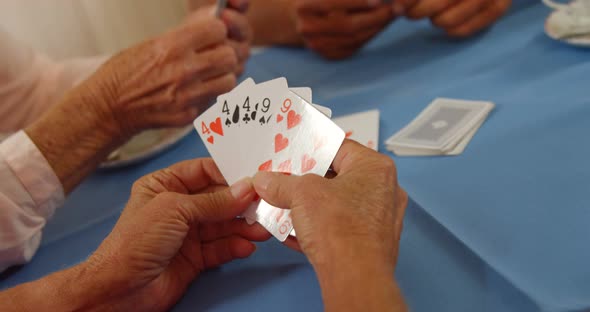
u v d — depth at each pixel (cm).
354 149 66
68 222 99
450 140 88
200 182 81
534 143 81
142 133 120
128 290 64
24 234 86
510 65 114
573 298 53
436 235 69
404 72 128
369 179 58
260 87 77
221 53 109
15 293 64
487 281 59
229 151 77
